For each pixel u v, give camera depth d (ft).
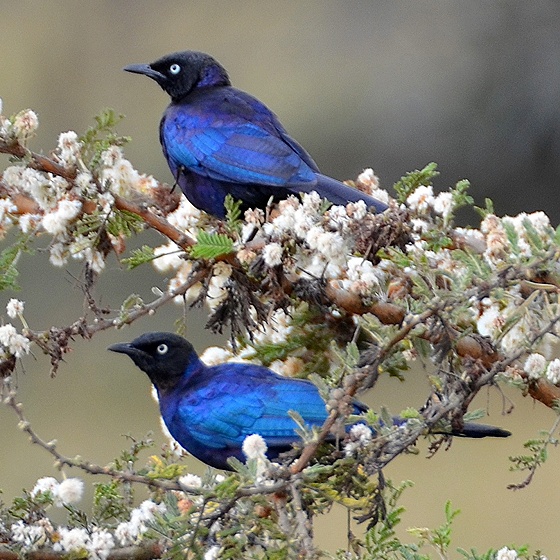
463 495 85.15
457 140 108.27
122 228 31.96
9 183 31.45
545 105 106.42
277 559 26.11
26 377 100.07
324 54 118.11
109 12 123.85
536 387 30.07
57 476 86.48
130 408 96.22
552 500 84.69
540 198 107.14
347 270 32.12
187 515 26.13
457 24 110.83
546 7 107.34
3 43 122.31
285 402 35.42
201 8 124.88
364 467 28.40
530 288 30.99
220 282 35.19
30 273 96.22
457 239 32.91
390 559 29.43
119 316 31.09
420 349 31.94
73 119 120.47
